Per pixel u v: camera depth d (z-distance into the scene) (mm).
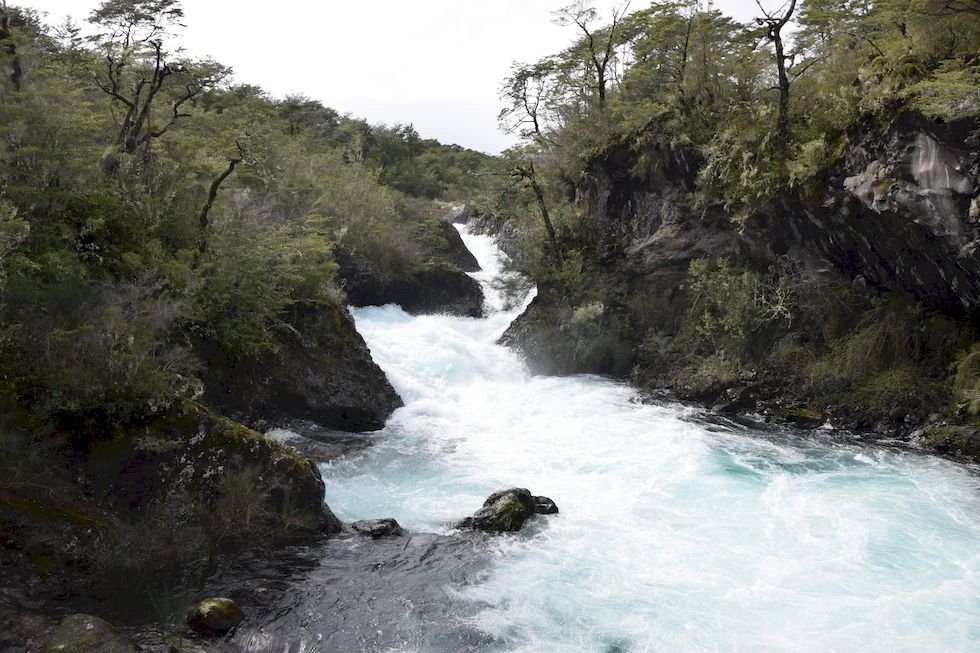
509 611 9180
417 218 38688
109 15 17891
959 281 16000
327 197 29391
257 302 16266
